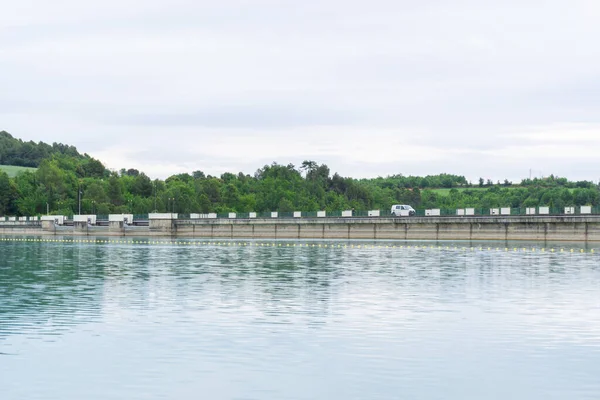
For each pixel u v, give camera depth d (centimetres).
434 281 6700
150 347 3781
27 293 5850
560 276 7156
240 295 5684
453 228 16388
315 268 8244
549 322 4450
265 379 3212
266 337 4009
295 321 4475
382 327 4288
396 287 6206
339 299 5431
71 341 3928
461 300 5369
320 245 14125
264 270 7994
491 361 3512
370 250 12112
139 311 4875
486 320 4512
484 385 3141
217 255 10894
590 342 3903
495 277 7069
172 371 3338
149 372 3328
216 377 3241
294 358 3553
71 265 8856
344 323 4409
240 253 11412
